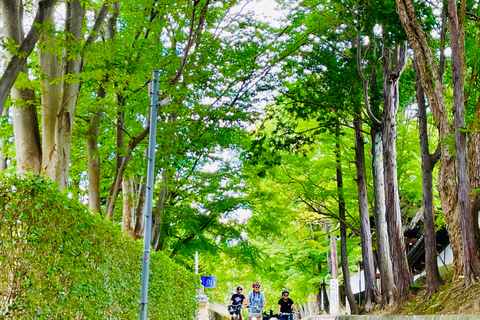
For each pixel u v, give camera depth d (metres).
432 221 18.98
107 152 20.94
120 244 11.02
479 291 15.28
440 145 18.62
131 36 16.34
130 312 11.72
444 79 22.55
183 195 24.48
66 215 7.82
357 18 20.38
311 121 28.31
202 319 28.27
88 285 8.65
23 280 6.62
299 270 39.28
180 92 15.70
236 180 25.34
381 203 23.80
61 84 12.99
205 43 16.88
